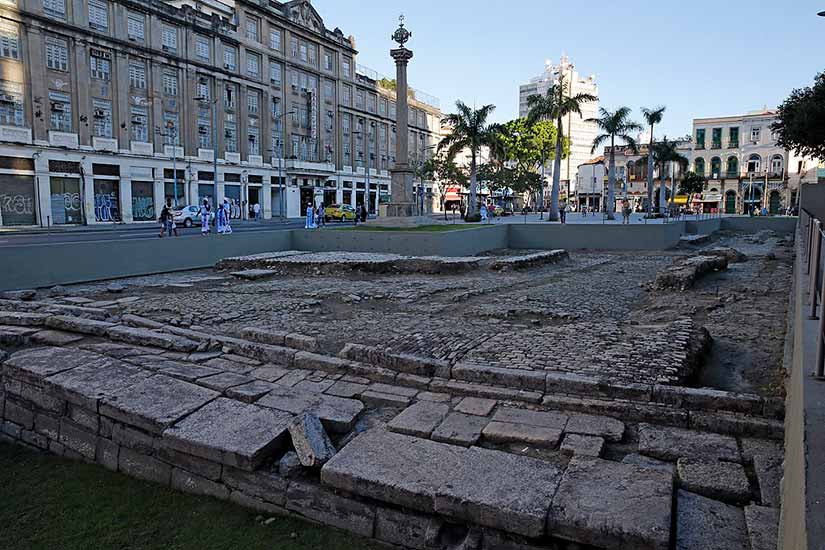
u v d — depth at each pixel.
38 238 25.64
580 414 5.39
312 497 4.38
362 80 68.50
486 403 5.68
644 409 5.28
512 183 62.53
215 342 7.75
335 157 63.81
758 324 9.09
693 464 4.39
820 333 3.17
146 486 5.05
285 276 16.08
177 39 45.25
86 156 39.25
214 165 47.00
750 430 4.91
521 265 17.34
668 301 11.32
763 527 3.55
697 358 6.77
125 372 6.11
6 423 6.37
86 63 38.97
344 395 6.05
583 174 78.31
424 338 7.67
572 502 3.68
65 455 5.79
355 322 9.54
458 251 21.33
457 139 42.59
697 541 3.47
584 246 25.59
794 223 36.94
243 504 4.66
